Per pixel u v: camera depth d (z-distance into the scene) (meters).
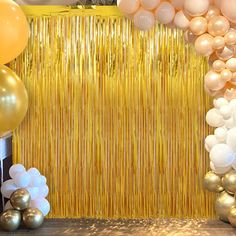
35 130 3.90
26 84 3.87
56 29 3.85
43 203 3.65
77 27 3.85
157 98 3.89
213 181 3.60
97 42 3.86
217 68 3.16
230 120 3.38
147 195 3.95
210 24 3.05
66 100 3.89
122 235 3.50
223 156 3.30
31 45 3.85
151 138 3.92
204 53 3.10
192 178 3.95
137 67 3.87
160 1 3.15
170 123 3.91
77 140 3.91
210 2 3.10
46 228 3.63
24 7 3.83
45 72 3.87
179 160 3.94
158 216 3.95
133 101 3.89
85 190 3.93
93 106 3.89
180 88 3.89
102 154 3.92
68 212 3.94
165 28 3.85
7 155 4.06
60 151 3.91
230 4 2.93
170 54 3.87
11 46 3.08
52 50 3.86
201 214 3.95
